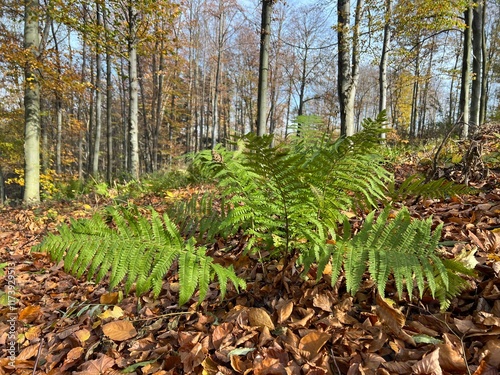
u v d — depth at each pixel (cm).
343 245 159
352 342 142
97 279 148
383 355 136
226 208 249
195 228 235
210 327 173
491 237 190
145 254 153
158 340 175
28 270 335
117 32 884
